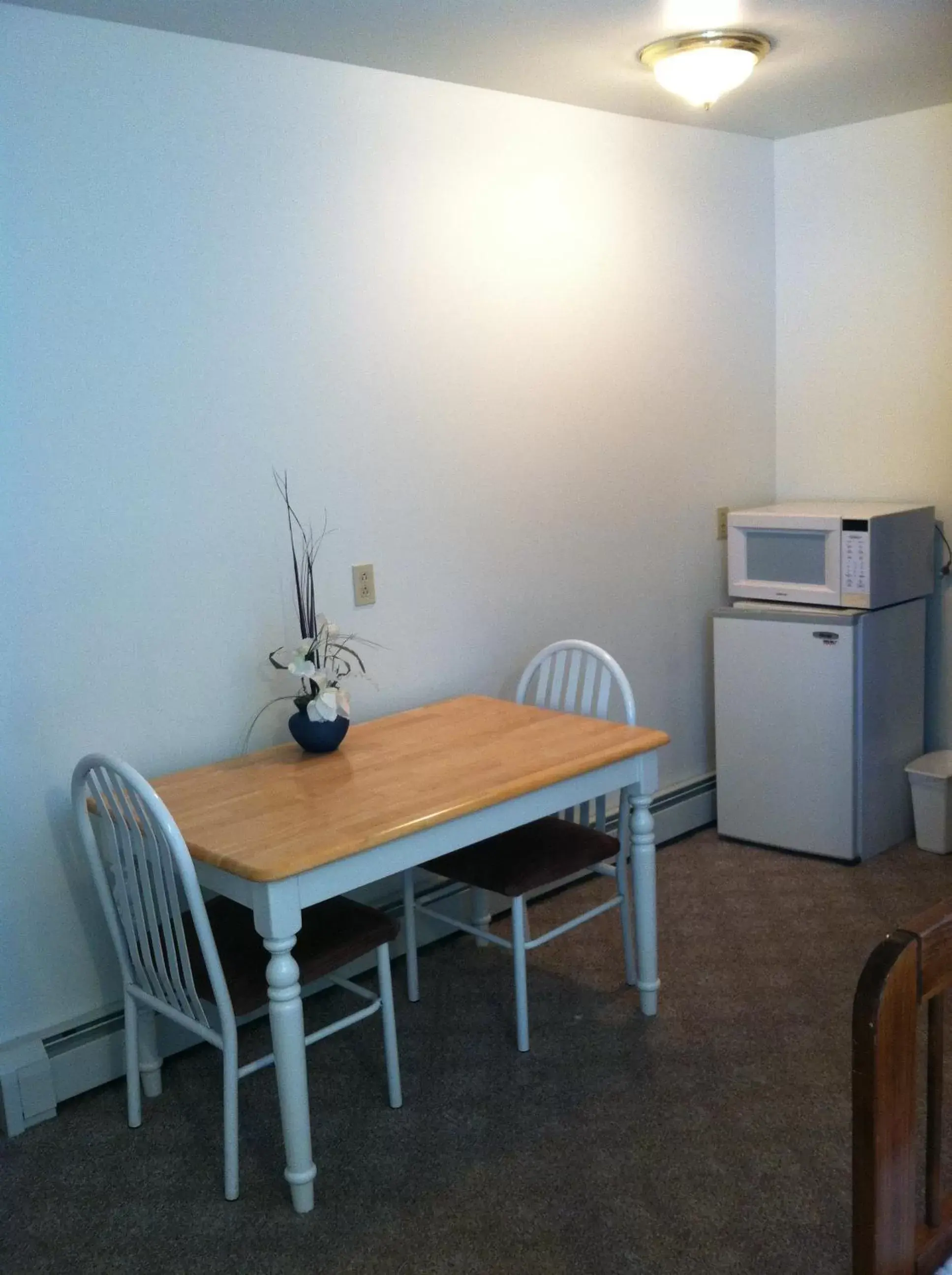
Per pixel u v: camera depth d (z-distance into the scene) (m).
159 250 2.52
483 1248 2.02
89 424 2.46
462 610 3.25
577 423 3.50
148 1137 2.40
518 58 2.83
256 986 2.17
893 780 3.73
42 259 2.36
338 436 2.89
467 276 3.14
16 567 2.39
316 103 2.76
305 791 2.40
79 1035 2.55
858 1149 1.09
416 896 3.18
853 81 3.25
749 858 3.74
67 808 2.52
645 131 3.58
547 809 2.47
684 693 3.99
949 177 3.66
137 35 2.44
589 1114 2.39
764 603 3.73
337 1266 2.00
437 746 2.70
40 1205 2.21
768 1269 1.93
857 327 3.95
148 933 2.28
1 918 2.46
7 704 2.41
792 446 4.18
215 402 2.65
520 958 2.60
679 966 3.01
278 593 2.82
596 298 3.50
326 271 2.82
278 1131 2.40
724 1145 2.27
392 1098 2.45
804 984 2.89
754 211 4.00
